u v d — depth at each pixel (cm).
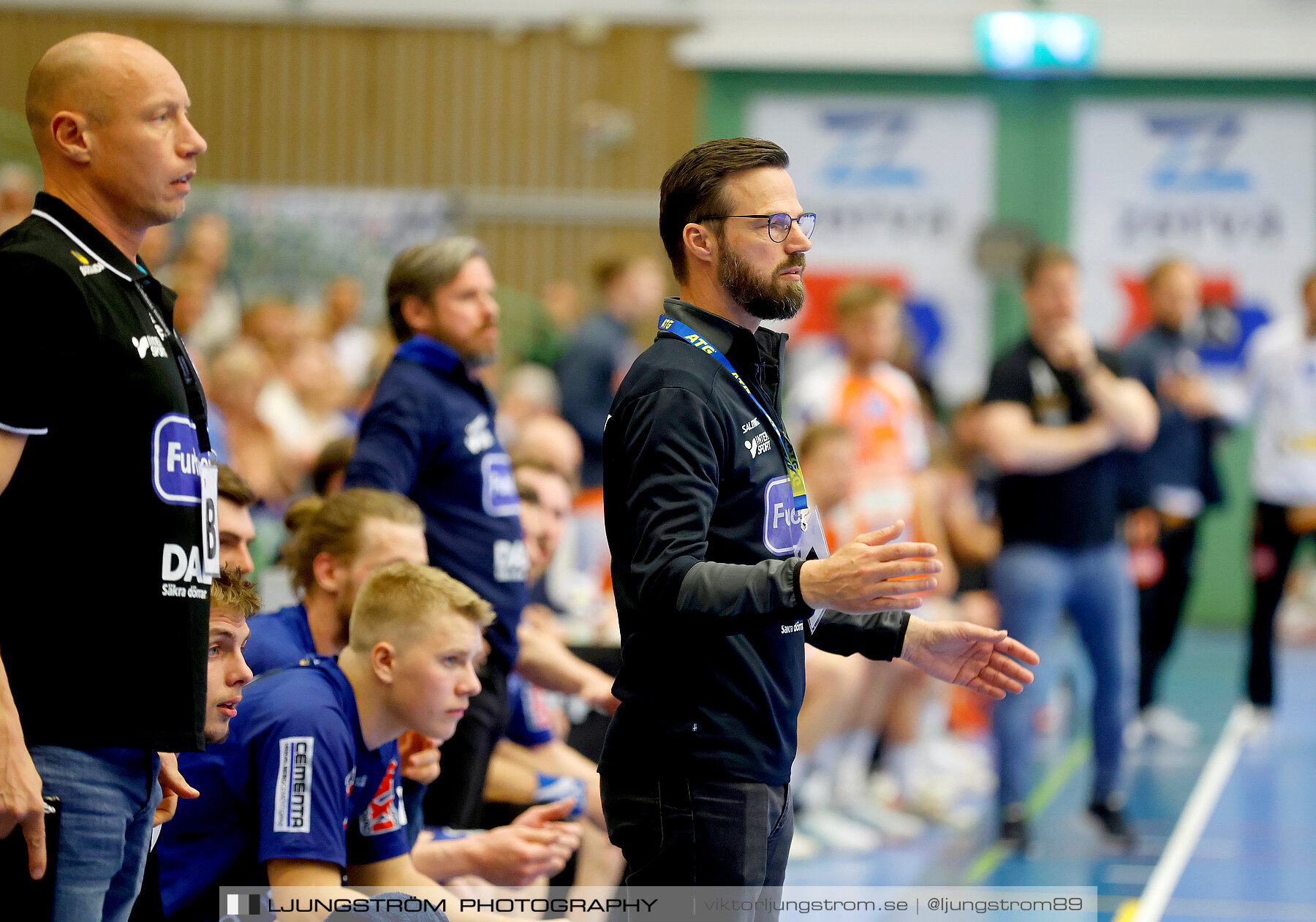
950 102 2319
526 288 2359
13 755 377
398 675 527
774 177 459
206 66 2361
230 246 2091
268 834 501
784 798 454
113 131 421
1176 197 2280
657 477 426
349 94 2359
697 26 2333
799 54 2303
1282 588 1470
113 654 405
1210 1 2241
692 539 419
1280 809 1155
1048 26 2217
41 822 383
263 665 588
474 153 2358
